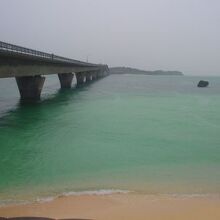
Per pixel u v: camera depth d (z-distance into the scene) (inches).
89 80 4923.7
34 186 620.7
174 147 932.6
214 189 607.2
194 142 999.6
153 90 3270.2
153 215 493.7
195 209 516.7
